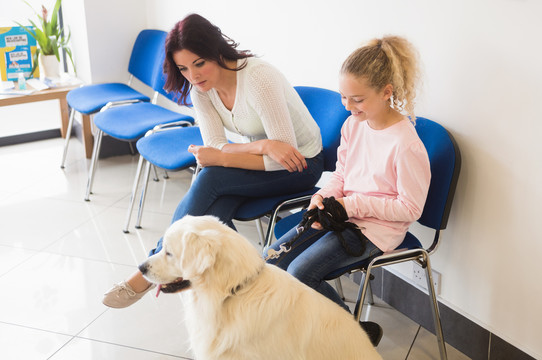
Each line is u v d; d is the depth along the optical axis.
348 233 1.77
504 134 1.77
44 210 3.13
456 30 1.84
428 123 1.89
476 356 2.04
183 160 2.49
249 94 2.07
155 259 1.50
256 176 2.12
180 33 1.97
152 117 3.08
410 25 2.00
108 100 3.34
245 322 1.46
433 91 1.97
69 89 3.58
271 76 2.05
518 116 1.72
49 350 2.07
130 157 3.95
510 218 1.81
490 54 1.76
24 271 2.55
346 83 1.70
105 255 2.71
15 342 2.10
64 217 3.06
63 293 2.40
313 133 2.19
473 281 1.99
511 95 1.72
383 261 1.78
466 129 1.88
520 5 1.64
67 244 2.79
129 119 3.05
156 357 2.05
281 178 2.14
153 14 3.68
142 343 2.12
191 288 1.53
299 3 2.51
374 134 1.81
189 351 2.09
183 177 3.63
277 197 2.17
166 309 2.32
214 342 1.53
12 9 3.95
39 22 4.00
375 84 1.68
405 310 2.30
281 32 2.66
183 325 2.23
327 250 1.75
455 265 2.04
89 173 3.33
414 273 2.21
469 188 1.92
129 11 3.68
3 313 2.26
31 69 3.72
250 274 1.46
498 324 1.94
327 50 2.42
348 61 1.70
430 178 1.74
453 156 1.78
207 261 1.36
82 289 2.44
